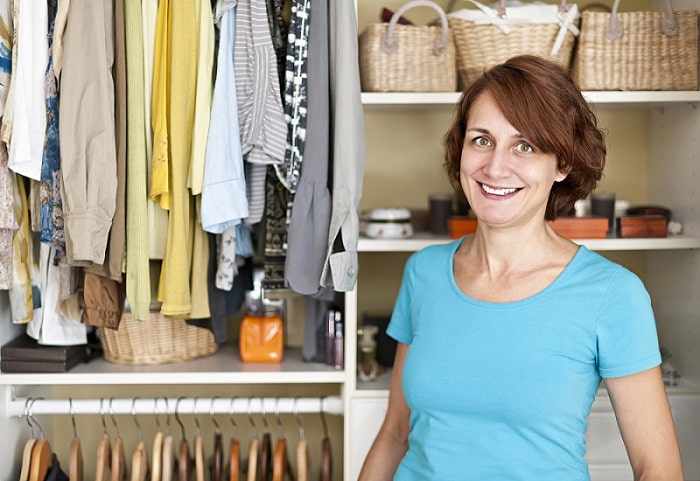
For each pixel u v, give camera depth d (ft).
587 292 4.52
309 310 7.48
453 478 4.62
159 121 6.30
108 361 7.48
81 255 6.09
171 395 8.61
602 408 7.02
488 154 4.62
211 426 8.56
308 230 6.48
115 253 6.31
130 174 6.33
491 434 4.56
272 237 6.91
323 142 6.44
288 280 6.48
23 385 7.59
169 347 7.43
